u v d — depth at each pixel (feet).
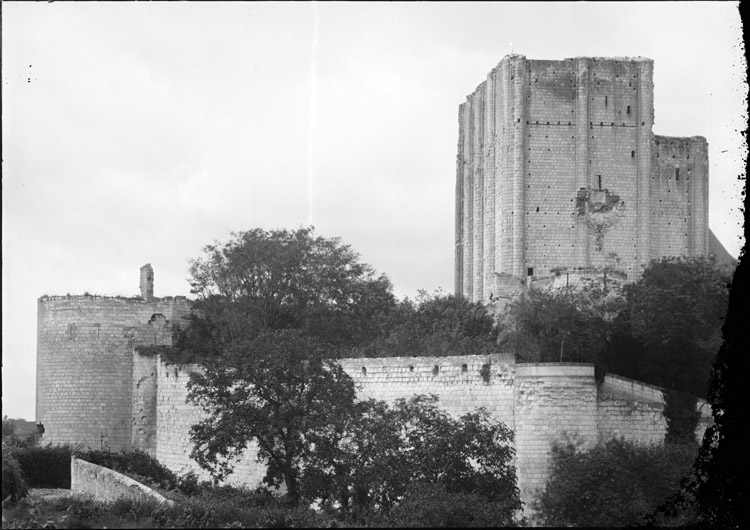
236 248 431.84
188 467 383.86
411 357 314.76
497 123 627.05
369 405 291.99
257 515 261.65
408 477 273.95
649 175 611.88
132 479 322.14
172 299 437.99
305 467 288.10
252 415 292.40
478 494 269.44
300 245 437.58
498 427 287.89
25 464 378.94
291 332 305.53
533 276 580.30
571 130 609.83
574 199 607.37
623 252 608.19
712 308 329.93
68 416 431.43
